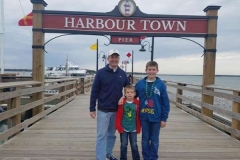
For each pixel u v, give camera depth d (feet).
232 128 14.61
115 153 11.91
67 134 14.98
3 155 11.21
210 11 19.34
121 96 10.23
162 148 12.65
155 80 10.28
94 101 10.11
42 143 13.08
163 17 19.30
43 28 18.88
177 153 11.93
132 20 19.25
